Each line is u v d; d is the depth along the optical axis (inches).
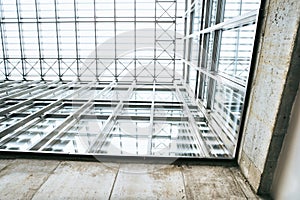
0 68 297.7
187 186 66.7
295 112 54.6
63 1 276.5
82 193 63.4
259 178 62.4
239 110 95.2
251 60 70.0
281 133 57.4
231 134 101.5
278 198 59.3
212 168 75.9
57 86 243.1
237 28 105.3
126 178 70.1
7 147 112.4
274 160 59.8
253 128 68.1
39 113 149.6
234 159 78.5
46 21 282.5
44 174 71.7
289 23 52.6
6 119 152.3
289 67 52.6
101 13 277.6
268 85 61.0
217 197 62.3
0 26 283.7
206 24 153.8
